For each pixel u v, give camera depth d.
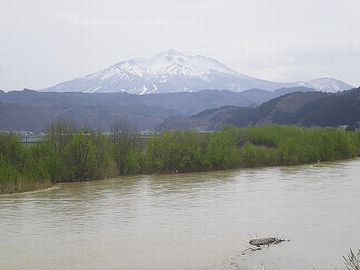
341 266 24.39
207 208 44.50
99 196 56.34
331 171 79.56
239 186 62.19
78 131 82.88
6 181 62.97
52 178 73.69
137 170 87.62
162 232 34.47
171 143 90.25
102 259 27.59
